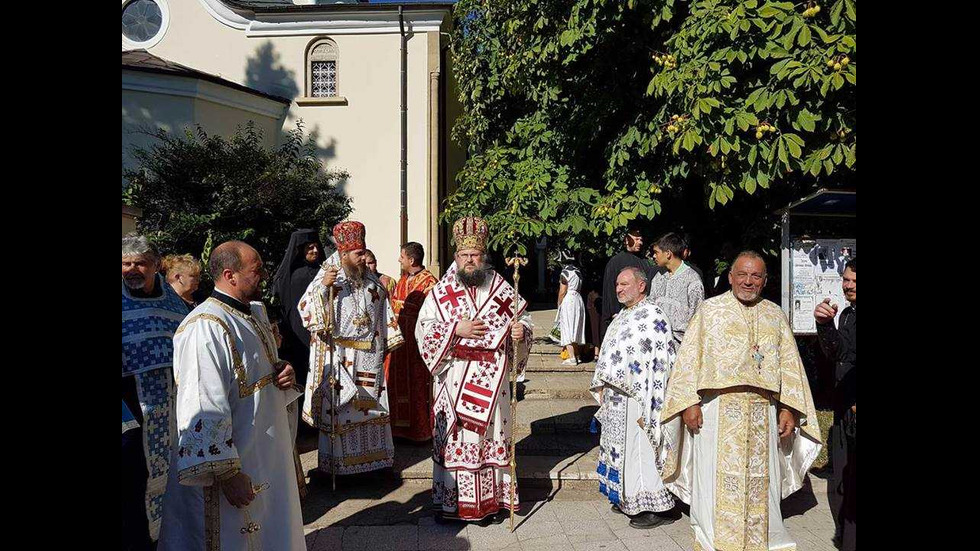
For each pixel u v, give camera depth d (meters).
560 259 9.52
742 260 3.84
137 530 3.04
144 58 11.70
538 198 6.98
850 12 4.48
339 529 4.43
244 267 3.10
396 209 13.24
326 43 13.23
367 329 5.09
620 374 4.46
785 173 5.22
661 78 5.39
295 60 13.17
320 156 13.14
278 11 12.95
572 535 4.36
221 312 2.99
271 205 9.66
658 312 4.50
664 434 4.13
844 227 5.28
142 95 11.03
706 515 3.90
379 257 13.26
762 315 3.89
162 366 3.25
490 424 4.47
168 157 9.37
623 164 6.68
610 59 6.91
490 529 4.46
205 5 13.04
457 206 8.20
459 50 10.19
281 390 3.26
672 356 4.40
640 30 6.59
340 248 4.99
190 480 2.70
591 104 7.21
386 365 6.13
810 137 5.22
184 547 2.92
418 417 6.00
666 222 7.20
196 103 11.29
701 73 5.05
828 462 5.41
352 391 4.96
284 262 5.73
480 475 4.43
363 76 13.22
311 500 4.95
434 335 4.44
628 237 6.52
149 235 8.74
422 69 13.24
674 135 5.31
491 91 9.39
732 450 3.81
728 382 3.77
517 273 4.73
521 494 5.15
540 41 7.12
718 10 5.04
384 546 4.18
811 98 4.98
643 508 4.45
